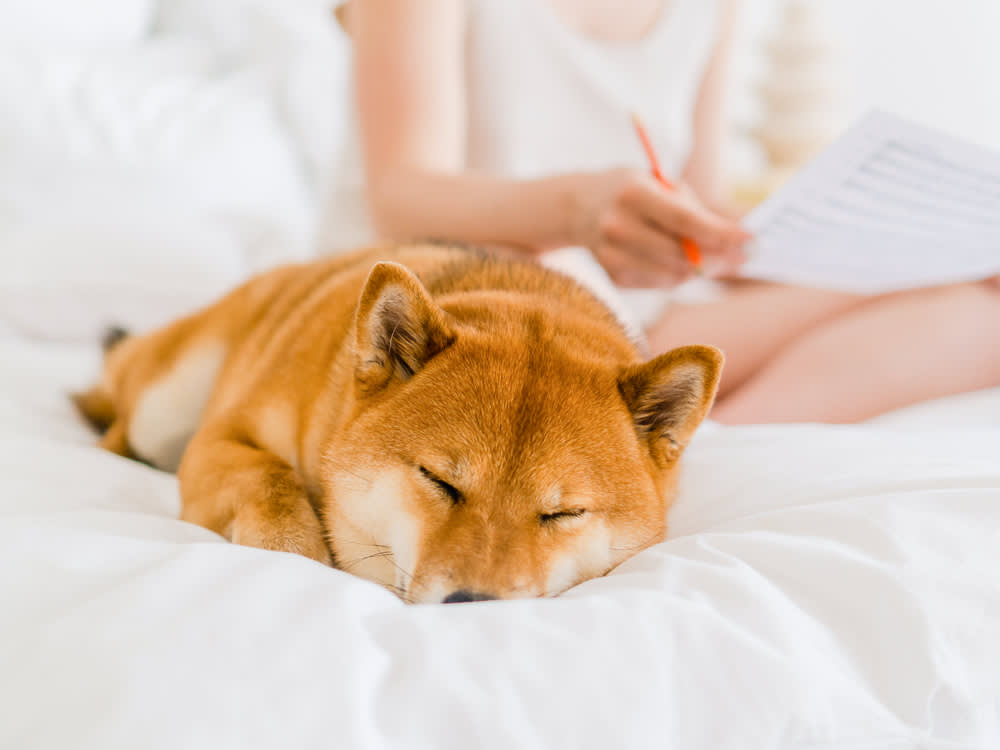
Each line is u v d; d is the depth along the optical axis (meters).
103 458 1.59
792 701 0.77
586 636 0.81
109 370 2.19
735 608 0.89
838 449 1.38
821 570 0.96
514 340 1.38
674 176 3.01
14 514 1.13
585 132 2.80
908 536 1.00
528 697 0.75
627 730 0.73
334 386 1.47
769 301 2.59
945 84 5.38
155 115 3.56
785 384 2.12
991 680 0.87
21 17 3.54
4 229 3.05
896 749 0.80
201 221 3.24
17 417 1.88
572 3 2.80
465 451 1.22
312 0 4.17
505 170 2.75
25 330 2.79
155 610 0.79
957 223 1.61
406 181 2.29
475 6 2.63
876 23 5.62
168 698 0.69
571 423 1.28
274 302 1.95
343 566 1.34
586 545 1.26
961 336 2.12
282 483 1.37
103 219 2.99
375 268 1.29
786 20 5.15
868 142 1.41
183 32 4.11
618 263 1.96
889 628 0.89
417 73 2.36
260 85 3.91
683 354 1.31
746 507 1.28
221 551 0.94
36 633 0.77
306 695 0.71
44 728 0.69
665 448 1.39
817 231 1.65
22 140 3.30
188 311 2.93
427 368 1.33
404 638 0.81
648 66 2.79
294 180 3.77
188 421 1.99
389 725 0.71
